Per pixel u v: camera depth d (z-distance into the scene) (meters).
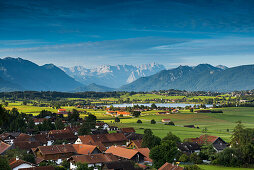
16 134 194.75
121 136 170.25
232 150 111.12
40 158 114.06
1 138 176.50
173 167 89.75
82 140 159.50
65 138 174.62
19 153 110.00
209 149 123.56
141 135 176.88
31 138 168.75
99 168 97.06
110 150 126.00
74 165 99.38
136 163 106.88
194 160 116.44
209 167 106.06
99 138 164.00
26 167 93.31
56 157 119.75
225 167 106.50
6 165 72.19
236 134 121.94
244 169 102.69
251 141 114.50
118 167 94.31
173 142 113.00
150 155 109.31
